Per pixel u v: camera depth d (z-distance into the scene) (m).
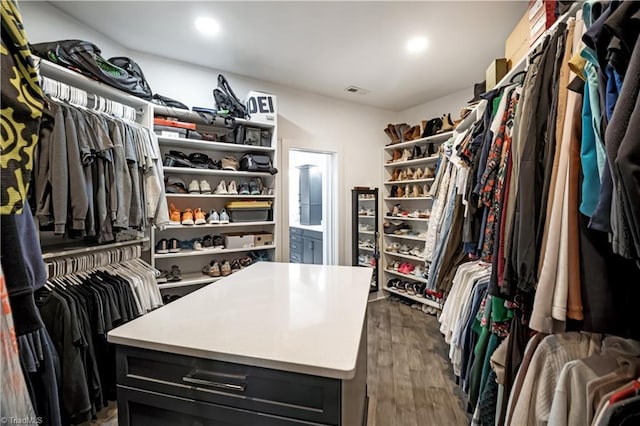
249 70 3.09
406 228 4.09
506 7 2.04
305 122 3.65
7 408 0.62
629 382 0.78
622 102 0.59
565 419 0.81
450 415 1.83
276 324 1.00
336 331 0.95
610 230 0.66
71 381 1.55
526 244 0.91
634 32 0.59
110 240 2.00
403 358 2.52
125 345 0.90
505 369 1.18
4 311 0.62
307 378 0.76
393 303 4.01
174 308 1.16
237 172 2.98
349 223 4.08
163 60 2.81
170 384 0.87
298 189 6.16
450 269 2.08
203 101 3.02
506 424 1.01
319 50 2.66
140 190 2.17
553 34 1.05
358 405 1.18
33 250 0.78
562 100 0.86
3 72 0.59
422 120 4.00
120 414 0.91
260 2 2.02
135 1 2.01
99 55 2.11
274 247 3.23
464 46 2.56
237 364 0.81
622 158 0.57
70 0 2.01
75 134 1.64
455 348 1.83
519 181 0.95
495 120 1.36
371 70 3.05
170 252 2.68
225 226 3.06
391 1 2.00
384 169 4.28
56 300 1.61
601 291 0.76
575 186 0.79
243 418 0.81
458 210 1.96
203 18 2.21
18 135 0.61
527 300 0.98
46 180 1.54
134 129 2.14
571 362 0.85
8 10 0.60
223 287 1.46
